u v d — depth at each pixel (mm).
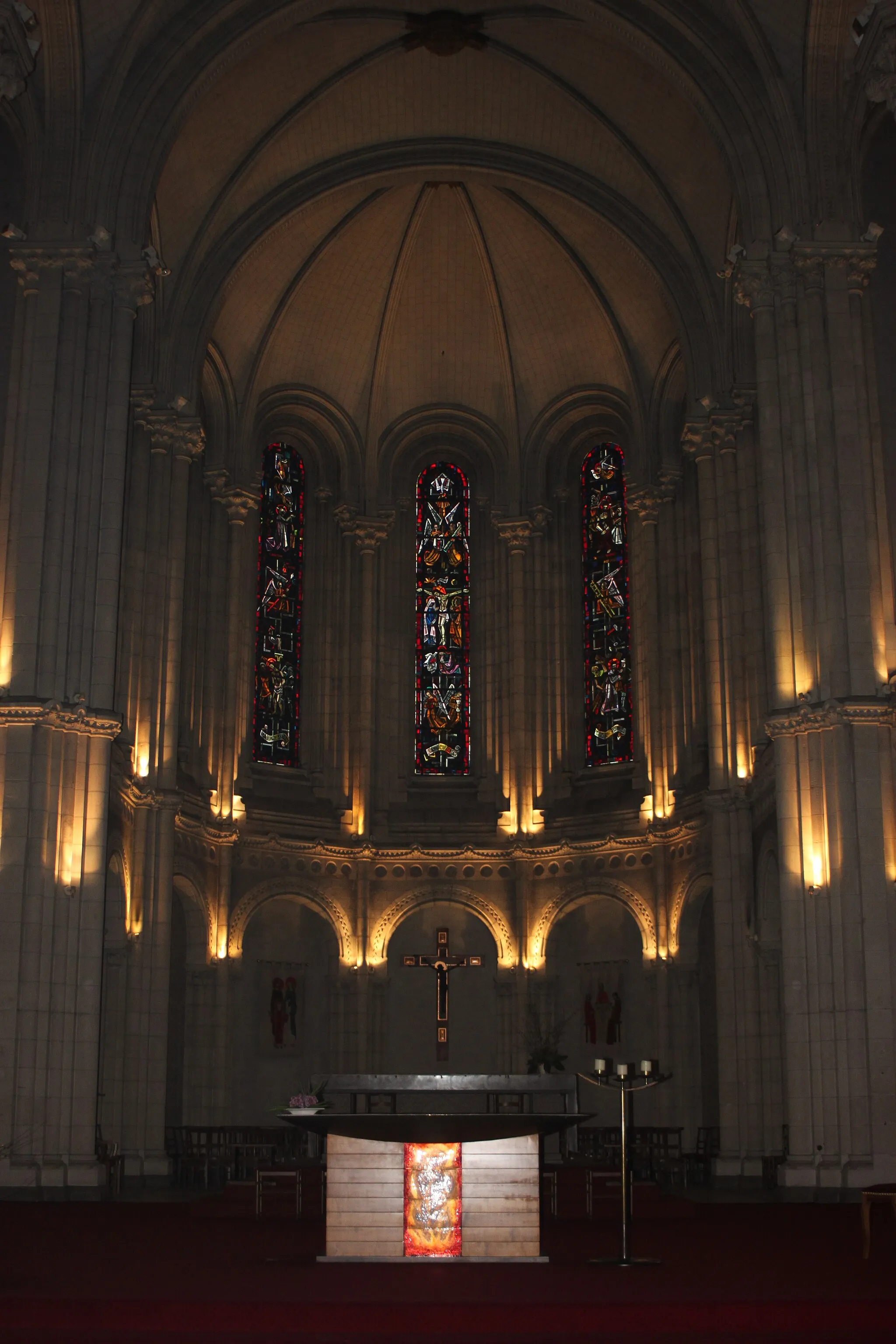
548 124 33438
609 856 35219
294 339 37719
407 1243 14750
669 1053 33062
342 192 34438
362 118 33406
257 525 37094
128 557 30188
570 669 37906
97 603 24422
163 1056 28531
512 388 38875
